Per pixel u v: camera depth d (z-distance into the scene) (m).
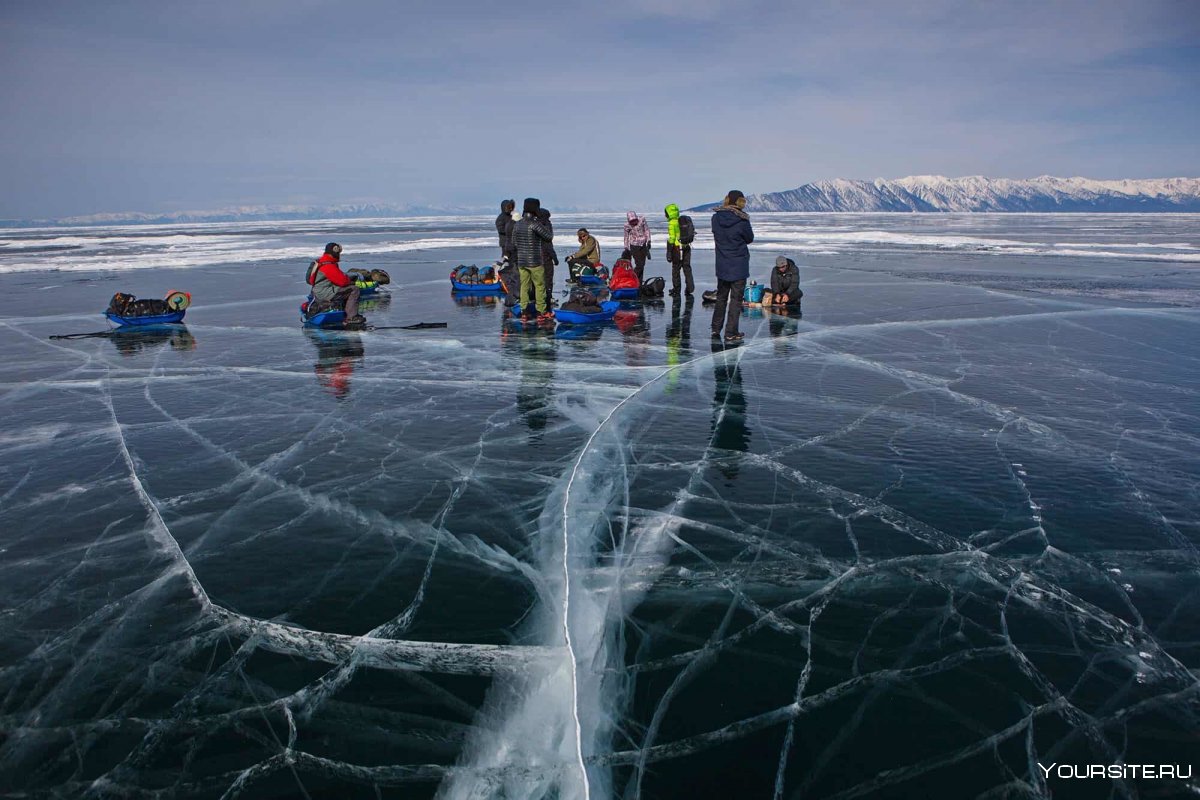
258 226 127.31
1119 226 61.41
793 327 10.80
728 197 9.46
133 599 3.42
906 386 7.24
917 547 3.82
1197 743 2.44
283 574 3.63
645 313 12.45
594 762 2.37
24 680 2.85
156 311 11.65
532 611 3.28
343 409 6.68
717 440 5.58
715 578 3.52
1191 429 5.83
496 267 16.17
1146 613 3.22
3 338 10.70
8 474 5.11
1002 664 2.86
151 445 5.70
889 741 2.45
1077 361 8.40
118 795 2.29
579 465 5.07
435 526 4.16
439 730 2.55
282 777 2.35
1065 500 4.42
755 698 2.67
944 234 45.19
